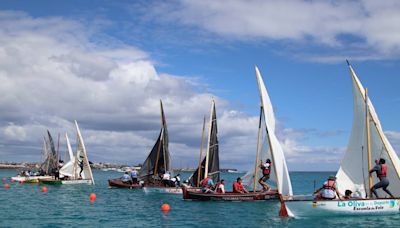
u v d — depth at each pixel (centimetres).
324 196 2519
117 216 2723
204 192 3612
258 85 3300
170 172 5084
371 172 2548
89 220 2534
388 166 2625
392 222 2373
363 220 2433
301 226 2286
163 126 5131
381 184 2516
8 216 2645
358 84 2675
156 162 5100
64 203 3500
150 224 2408
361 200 2516
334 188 2533
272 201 3519
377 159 2661
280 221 2469
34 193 4559
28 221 2448
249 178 3812
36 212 2866
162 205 3209
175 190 4591
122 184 5378
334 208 2488
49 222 2427
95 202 3619
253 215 2750
